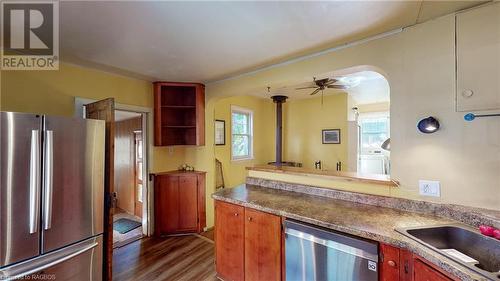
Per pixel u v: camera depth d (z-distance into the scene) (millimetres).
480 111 1559
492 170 1534
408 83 1846
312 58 2420
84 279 2016
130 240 3336
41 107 2471
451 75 1662
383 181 1945
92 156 2098
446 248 1451
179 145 3795
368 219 1647
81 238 2000
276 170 2691
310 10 1620
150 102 3543
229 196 2309
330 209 1877
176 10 1607
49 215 1776
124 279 2383
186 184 3578
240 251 2141
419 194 1794
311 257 1661
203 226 3676
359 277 1453
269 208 1917
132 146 4539
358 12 1653
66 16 1684
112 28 1862
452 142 1662
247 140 5363
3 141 1565
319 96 5137
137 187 4457
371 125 5820
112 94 3084
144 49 2285
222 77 3322
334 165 4977
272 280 1900
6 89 2266
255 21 1766
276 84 2826
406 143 1854
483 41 1549
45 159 1768
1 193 1556
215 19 1732
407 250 1312
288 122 5656
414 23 1805
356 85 4027
